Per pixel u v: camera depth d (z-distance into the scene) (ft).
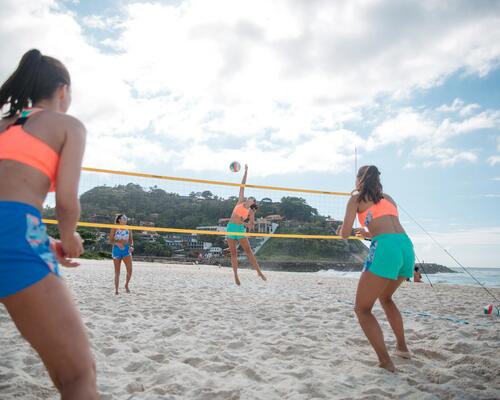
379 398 6.95
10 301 3.66
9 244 3.58
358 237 9.84
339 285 33.17
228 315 14.55
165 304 16.94
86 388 3.67
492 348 10.41
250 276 44.21
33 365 8.02
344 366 8.86
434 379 8.14
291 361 9.06
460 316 16.03
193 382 7.48
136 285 25.63
